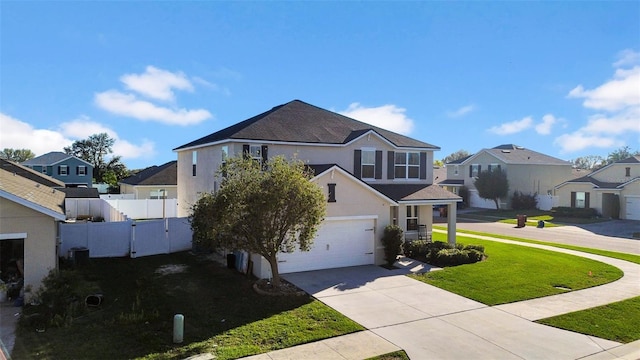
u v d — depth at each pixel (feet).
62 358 27.68
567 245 77.15
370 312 37.91
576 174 172.86
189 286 44.98
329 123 76.89
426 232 72.49
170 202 110.11
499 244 76.18
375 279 49.93
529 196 151.94
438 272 52.65
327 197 54.95
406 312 38.09
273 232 41.60
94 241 57.88
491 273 51.98
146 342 30.45
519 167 154.51
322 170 55.67
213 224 39.22
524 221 110.32
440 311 38.47
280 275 51.08
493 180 152.35
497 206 155.02
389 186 71.77
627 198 123.34
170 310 37.42
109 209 89.15
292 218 41.14
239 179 40.55
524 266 55.88
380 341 31.48
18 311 36.65
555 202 146.00
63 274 38.65
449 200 68.18
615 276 51.88
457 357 29.01
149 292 42.47
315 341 31.35
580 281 49.11
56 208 43.14
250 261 50.39
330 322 35.09
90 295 39.29
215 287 44.78
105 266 53.21
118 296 41.47
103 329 32.83
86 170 195.31
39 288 38.09
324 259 55.47
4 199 38.58
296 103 81.92
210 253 61.82
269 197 38.96
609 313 38.24
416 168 76.59
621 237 90.63
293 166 43.19
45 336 31.30
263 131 65.62
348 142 69.36
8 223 38.78
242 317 35.96
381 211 59.57
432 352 29.73
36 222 39.93
